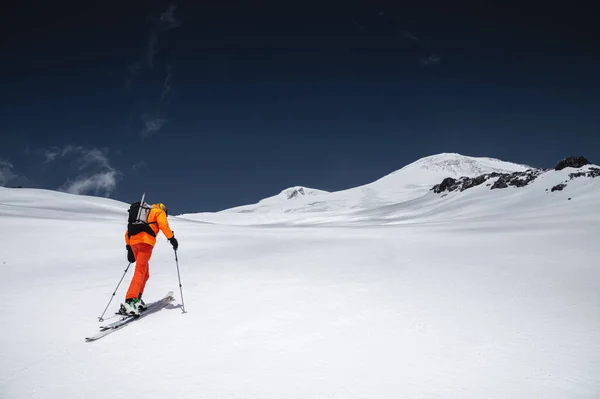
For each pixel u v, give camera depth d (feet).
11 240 46.65
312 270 33.22
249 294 25.44
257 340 18.06
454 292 26.00
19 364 15.75
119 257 40.27
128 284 28.76
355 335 18.65
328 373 15.01
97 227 57.11
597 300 23.97
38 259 38.70
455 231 72.08
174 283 28.68
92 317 21.36
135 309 20.65
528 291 26.20
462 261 37.35
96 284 28.76
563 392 13.60
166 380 14.46
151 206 23.12
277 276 30.81
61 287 27.84
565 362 15.80
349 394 13.53
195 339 18.17
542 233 58.75
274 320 20.58
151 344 17.65
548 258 37.73
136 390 13.76
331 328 19.49
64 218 80.94
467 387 13.99
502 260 37.40
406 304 23.35
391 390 13.80
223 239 56.29
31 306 23.22
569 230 62.28
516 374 14.89
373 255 41.50
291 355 16.55
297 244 51.39
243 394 13.52
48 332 19.13
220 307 22.76
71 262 37.70
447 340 18.04
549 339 18.07
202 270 33.30
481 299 24.41
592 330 19.10
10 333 18.95
